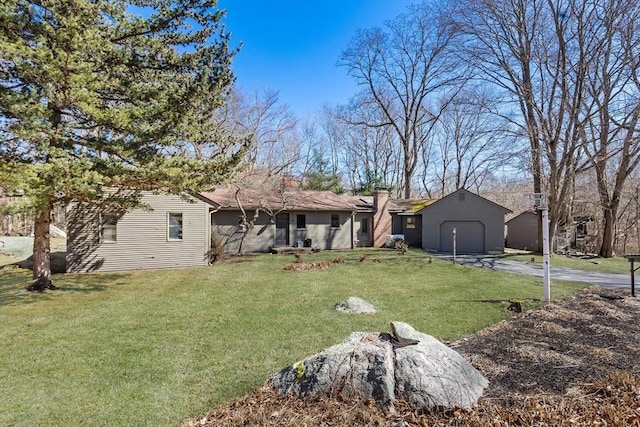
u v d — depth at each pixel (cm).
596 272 1330
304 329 643
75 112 891
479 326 653
